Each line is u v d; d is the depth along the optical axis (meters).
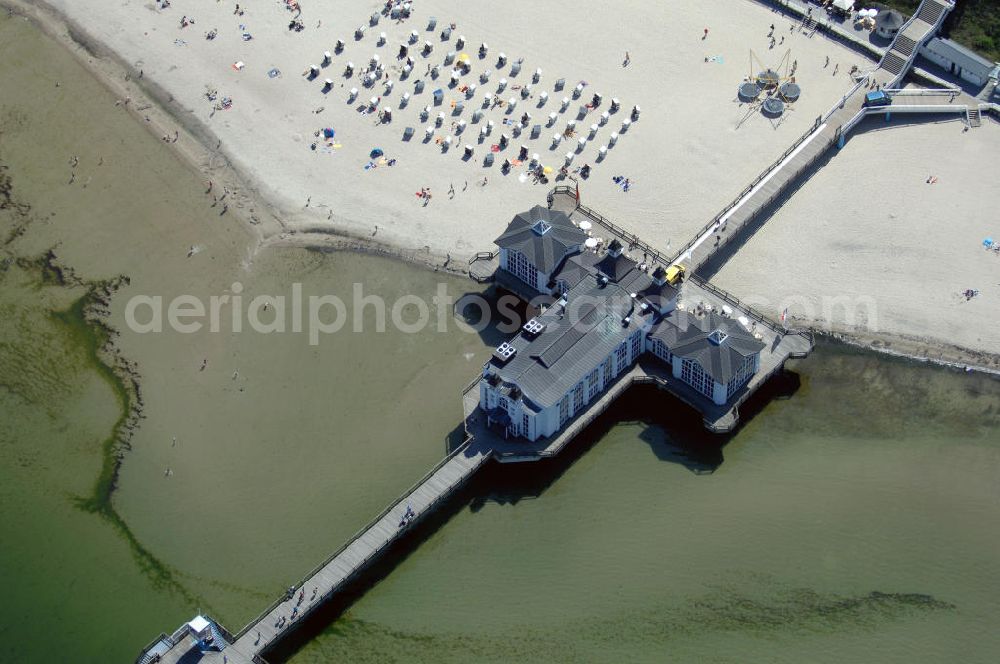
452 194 152.25
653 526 121.38
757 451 127.44
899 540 119.25
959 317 137.50
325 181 154.75
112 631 114.25
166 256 147.25
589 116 161.62
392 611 115.50
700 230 146.88
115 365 136.00
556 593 116.44
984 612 113.81
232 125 162.25
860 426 129.25
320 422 130.00
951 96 160.88
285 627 112.19
